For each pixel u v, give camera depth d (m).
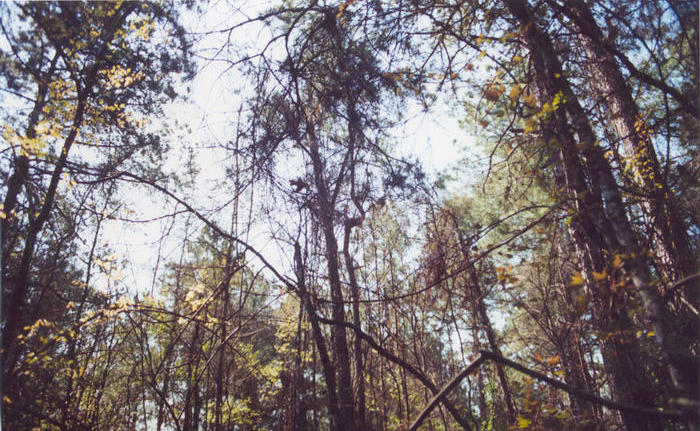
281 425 5.23
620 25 4.01
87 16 5.66
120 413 6.14
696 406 2.61
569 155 3.38
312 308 4.13
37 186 5.62
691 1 3.47
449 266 4.12
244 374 7.06
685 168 3.90
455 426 7.29
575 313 3.59
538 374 3.24
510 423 6.16
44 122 5.10
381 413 6.17
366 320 5.72
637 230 4.11
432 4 4.70
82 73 5.86
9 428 4.82
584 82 4.87
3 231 5.71
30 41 5.16
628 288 2.72
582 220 3.42
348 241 5.24
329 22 5.17
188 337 5.78
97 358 6.01
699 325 3.00
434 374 6.67
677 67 4.28
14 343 5.11
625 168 4.32
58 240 6.07
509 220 7.43
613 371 3.62
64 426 5.19
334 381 4.08
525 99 3.48
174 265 5.13
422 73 4.98
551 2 4.01
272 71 5.01
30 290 5.96
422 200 5.04
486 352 3.40
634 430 3.27
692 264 3.67
